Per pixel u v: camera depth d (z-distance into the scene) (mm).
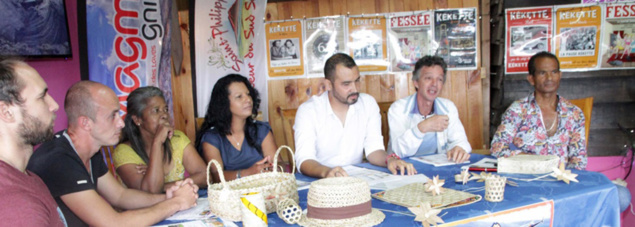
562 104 2635
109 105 1653
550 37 3434
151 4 2670
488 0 3545
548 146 2637
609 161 3453
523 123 2652
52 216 1192
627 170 3414
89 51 2330
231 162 2514
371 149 2486
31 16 2391
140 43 2588
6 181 1092
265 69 3668
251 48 3580
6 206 1044
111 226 1493
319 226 1362
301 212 1429
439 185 1660
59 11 2590
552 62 2566
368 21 3615
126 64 2508
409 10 3588
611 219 1744
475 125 3650
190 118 3744
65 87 2693
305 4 3625
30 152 1225
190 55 3395
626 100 3402
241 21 3502
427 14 3578
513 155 2246
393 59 3641
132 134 2213
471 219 1421
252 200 1354
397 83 3660
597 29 3381
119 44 2471
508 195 1637
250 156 2535
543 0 3412
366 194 1433
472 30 3568
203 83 3379
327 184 1431
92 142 1676
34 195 1126
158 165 2047
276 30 3648
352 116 2553
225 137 2512
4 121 1133
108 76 2412
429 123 2398
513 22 3445
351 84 2389
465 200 1577
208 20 3354
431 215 1367
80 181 1527
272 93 3715
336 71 2373
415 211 1382
